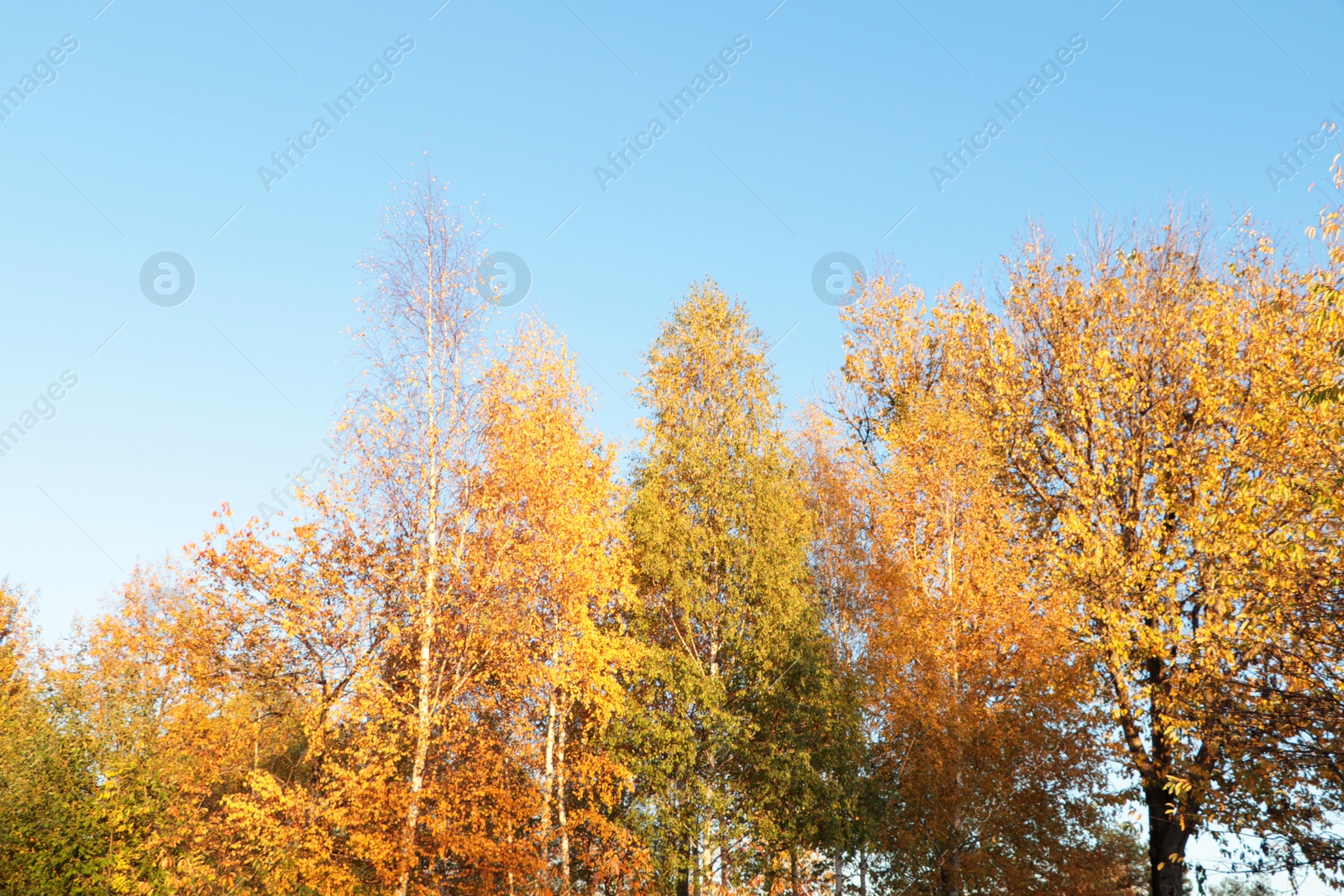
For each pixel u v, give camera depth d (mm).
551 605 19219
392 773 17312
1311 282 17188
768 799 19375
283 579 19109
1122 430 20141
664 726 19812
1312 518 14219
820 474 24641
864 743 20906
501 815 18281
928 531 21500
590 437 21828
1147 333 20406
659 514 21906
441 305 18234
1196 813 15641
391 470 17703
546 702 20500
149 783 20109
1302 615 13859
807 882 21219
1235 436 17938
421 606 17266
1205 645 16250
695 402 23734
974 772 19141
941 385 24391
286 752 20922
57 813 19531
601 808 22141
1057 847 19266
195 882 18250
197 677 20250
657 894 19156
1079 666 18438
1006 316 23078
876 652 20781
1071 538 19406
